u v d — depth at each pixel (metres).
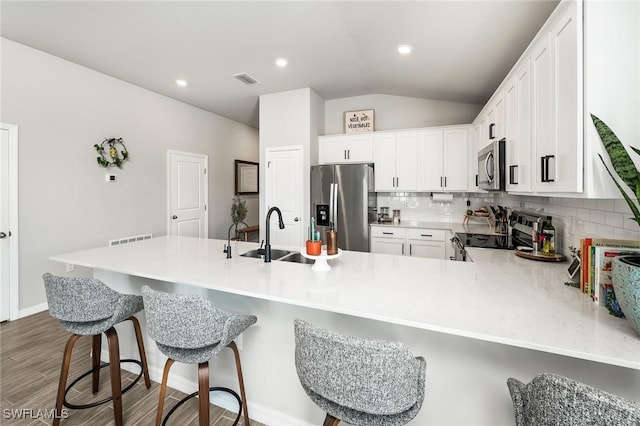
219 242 2.73
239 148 6.13
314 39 2.81
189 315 1.30
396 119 4.58
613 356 0.85
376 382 0.92
